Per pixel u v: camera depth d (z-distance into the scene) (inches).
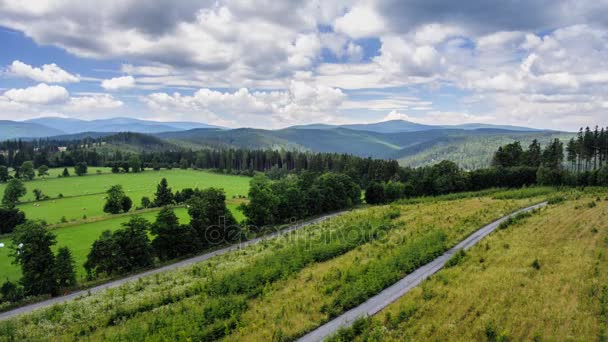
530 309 1122.7
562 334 993.5
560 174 4884.4
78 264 2556.6
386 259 1716.3
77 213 4517.7
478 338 990.4
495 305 1155.3
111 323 1381.6
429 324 1066.1
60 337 1251.8
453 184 5255.9
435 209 3366.1
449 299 1221.7
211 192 3149.6
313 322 1145.4
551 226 2182.6
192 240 2741.1
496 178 5280.5
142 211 4431.6
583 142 5935.0
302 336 1082.7
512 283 1316.4
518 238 1963.6
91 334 1259.8
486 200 3708.2
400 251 1839.3
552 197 3496.6
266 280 1635.1
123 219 3949.3
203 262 2364.7
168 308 1403.8
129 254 2379.4
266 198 3563.0
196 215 3019.2
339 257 1963.6
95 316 1457.9
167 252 2652.6
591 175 4621.1
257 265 1911.9
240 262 2166.6
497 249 1788.9
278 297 1409.9
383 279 1459.2
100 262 2228.1
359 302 1286.9
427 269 1625.2
